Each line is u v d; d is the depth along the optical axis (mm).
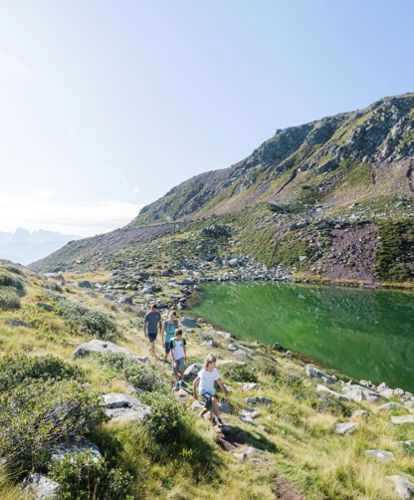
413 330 41812
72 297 36906
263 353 30641
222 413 11367
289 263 92250
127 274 84312
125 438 7043
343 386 24391
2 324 15242
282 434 11148
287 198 149750
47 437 5871
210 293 67312
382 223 95438
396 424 15609
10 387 7789
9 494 4707
